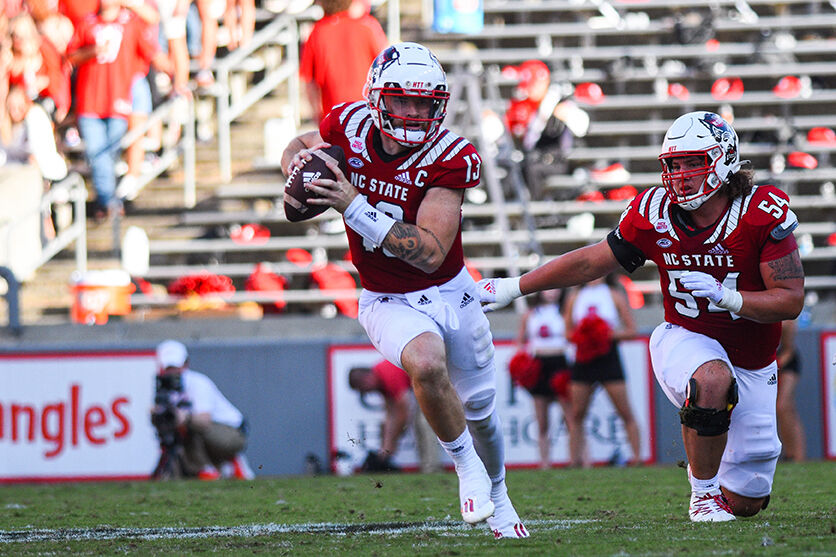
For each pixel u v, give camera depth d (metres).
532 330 30.44
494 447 13.47
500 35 48.19
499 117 42.22
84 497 21.94
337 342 31.47
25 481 30.08
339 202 12.75
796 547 11.58
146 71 40.62
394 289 13.41
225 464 29.55
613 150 44.66
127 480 30.25
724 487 15.20
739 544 12.02
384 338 13.02
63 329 34.50
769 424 14.82
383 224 12.67
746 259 14.05
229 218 40.84
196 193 42.31
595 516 16.14
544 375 30.30
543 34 48.38
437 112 13.01
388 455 30.48
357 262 13.61
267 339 31.98
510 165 42.22
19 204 39.94
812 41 49.16
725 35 49.78
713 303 14.02
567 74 47.09
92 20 38.84
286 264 39.66
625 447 31.03
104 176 38.97
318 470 31.17
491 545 12.43
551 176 43.25
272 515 17.48
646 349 31.41
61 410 30.28
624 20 49.41
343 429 31.25
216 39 44.88
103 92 38.81
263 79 46.84
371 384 31.12
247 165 43.91
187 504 19.81
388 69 12.75
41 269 39.22
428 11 49.44
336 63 32.16
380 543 13.07
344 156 13.23
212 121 45.38
